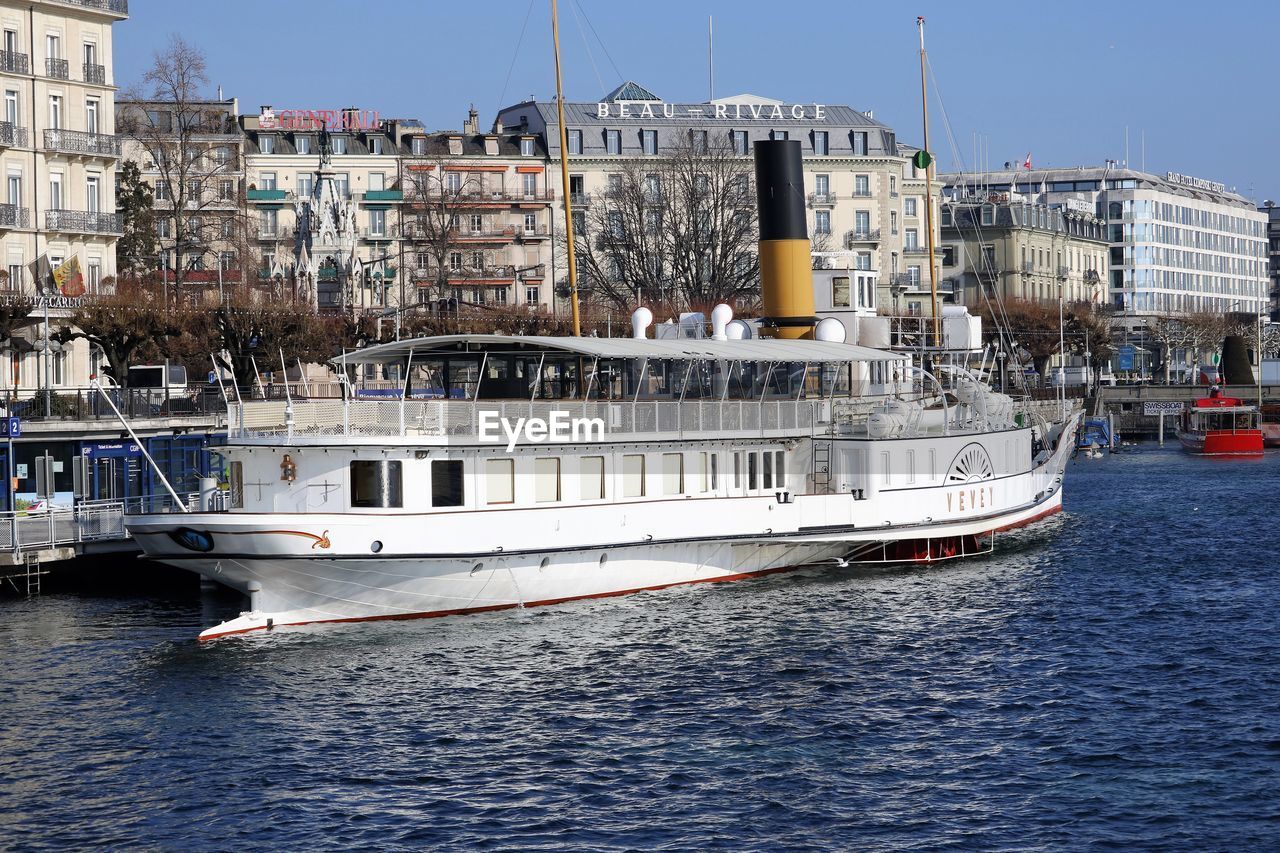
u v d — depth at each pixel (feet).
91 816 104.63
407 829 102.22
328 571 145.59
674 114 524.52
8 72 281.74
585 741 118.93
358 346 304.91
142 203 407.23
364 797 107.65
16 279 282.36
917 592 174.50
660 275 400.47
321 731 121.19
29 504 198.59
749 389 180.75
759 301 389.39
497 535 151.74
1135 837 100.32
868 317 205.57
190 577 185.57
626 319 362.74
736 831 101.65
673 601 165.07
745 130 531.09
